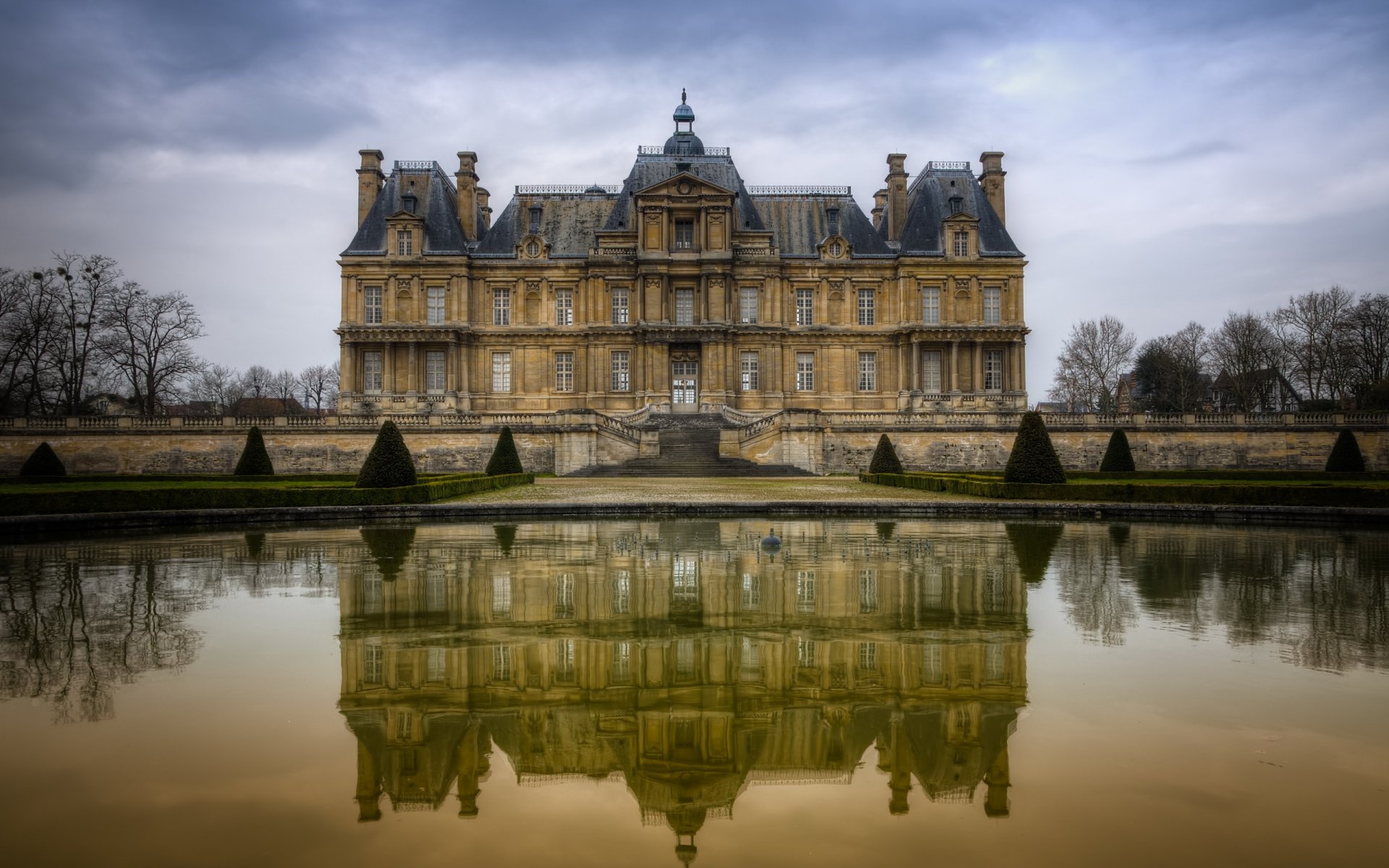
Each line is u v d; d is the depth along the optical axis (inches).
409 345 3065.9
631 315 3149.6
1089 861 297.6
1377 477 2111.2
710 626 608.1
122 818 326.6
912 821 329.7
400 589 735.1
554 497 1627.7
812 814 336.2
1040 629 598.9
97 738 402.3
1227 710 436.1
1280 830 317.1
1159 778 359.6
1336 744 392.8
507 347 3161.9
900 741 403.5
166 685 477.1
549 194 3346.5
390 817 331.9
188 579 786.2
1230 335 4116.6
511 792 357.1
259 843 310.8
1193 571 828.6
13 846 305.6
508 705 452.1
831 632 590.2
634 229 3186.5
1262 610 653.3
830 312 3208.7
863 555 931.3
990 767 373.1
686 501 1427.2
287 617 631.8
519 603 681.6
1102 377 4178.2
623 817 335.6
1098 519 1348.4
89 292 3125.0
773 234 3179.1
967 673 500.1
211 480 2031.3
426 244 3137.3
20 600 689.6
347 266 3083.2
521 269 3161.9
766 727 422.9
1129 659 525.3
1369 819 324.5
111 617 631.2
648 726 425.7
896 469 2151.8
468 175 3292.3
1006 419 2524.6
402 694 467.5
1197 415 2541.8
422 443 2431.1
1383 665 512.7
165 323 3353.8
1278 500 1409.9
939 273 3144.7
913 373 3115.2
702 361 3083.2
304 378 6259.8
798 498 1579.7
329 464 2431.1
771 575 802.2
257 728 417.1
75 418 2402.8
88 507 1217.4
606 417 2522.1
